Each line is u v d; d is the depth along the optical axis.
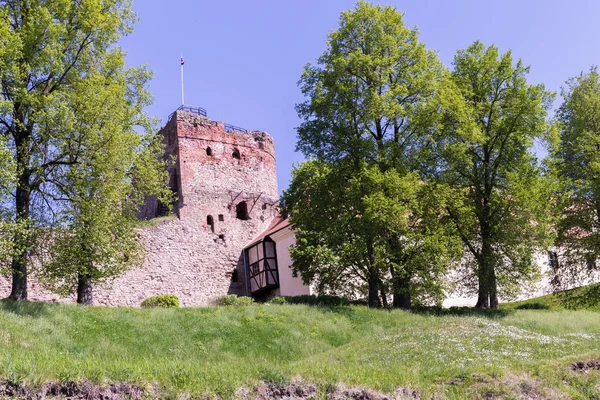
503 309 29.47
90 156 23.31
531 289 31.84
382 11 29.97
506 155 30.52
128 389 12.27
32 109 23.81
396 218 25.91
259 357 20.84
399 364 17.31
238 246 43.12
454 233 28.36
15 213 22.86
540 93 29.70
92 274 23.77
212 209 43.00
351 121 28.73
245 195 44.97
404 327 22.97
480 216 30.16
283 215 32.03
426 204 27.67
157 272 38.66
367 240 27.53
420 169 29.30
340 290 31.22
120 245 24.41
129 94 27.27
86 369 12.44
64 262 23.16
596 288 29.78
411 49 29.48
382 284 29.03
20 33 23.34
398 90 28.16
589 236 29.61
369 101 27.91
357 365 17.17
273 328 23.19
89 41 25.75
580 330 23.61
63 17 24.77
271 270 40.06
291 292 37.75
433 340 19.98
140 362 14.44
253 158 46.66
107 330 21.06
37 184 23.88
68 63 25.38
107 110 23.84
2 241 20.83
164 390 12.48
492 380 15.25
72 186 23.56
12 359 12.34
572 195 30.20
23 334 18.12
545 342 19.75
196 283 40.22
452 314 27.73
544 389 14.98
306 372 14.60
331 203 28.30
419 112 28.11
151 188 26.36
